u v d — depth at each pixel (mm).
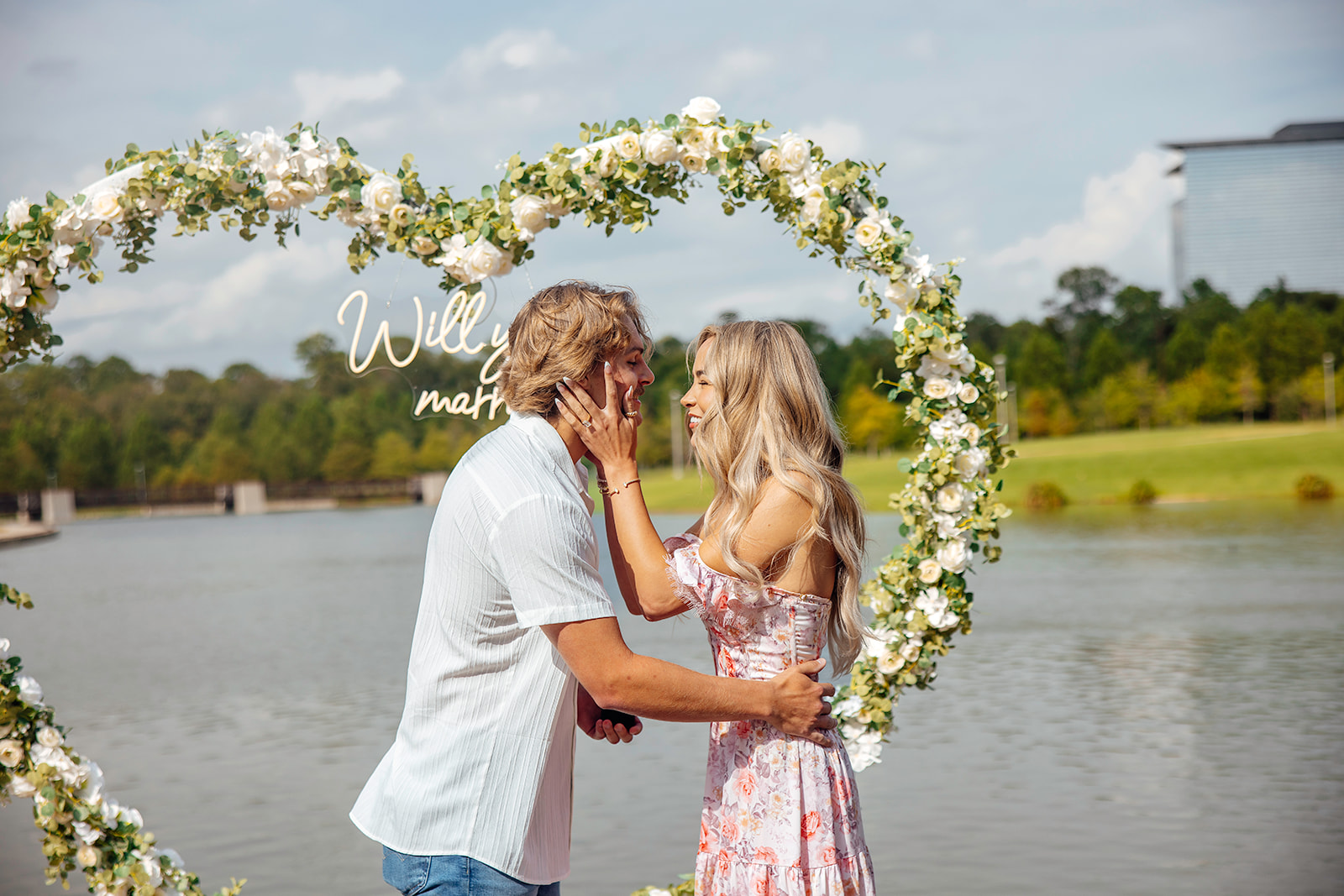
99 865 3051
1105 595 14609
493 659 2016
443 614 2027
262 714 8617
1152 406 74250
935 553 3197
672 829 5484
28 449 80125
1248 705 7898
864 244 3094
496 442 2102
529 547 1939
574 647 1943
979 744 6969
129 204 3066
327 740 7652
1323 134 103125
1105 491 41781
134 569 25688
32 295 3094
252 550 31562
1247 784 5949
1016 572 17719
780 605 2240
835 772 2264
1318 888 4484
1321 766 6262
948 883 4641
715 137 3072
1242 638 10844
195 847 5391
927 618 3162
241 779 6645
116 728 8258
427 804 2012
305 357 85000
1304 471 42656
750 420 2258
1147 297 95688
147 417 83938
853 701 3182
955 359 3143
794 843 2213
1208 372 75375
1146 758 6527
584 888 4730
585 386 2209
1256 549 20391
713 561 2221
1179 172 109500
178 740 7781
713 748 2336
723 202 3172
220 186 3070
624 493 2232
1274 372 74750
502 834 2000
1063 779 6133
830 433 2307
